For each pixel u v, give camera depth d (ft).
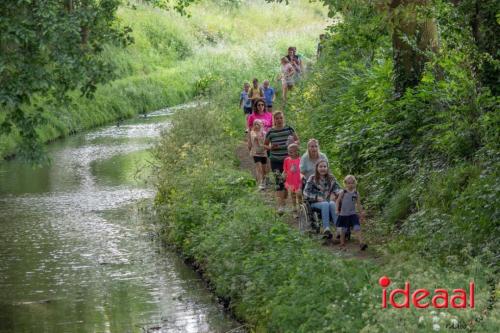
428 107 92.94
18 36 94.79
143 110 260.01
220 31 356.18
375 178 94.94
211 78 293.43
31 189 141.08
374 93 102.47
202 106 154.92
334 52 154.20
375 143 96.53
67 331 71.82
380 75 103.71
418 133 93.35
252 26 371.97
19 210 123.85
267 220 82.33
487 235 67.10
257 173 112.06
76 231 109.29
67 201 129.49
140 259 94.17
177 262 92.43
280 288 64.54
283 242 74.79
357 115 107.65
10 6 95.25
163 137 132.57
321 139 119.44
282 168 99.40
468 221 69.15
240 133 161.89
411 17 91.76
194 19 358.02
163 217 105.09
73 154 178.91
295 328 58.70
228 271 76.38
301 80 177.68
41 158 102.94
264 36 338.95
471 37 82.79
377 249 75.15
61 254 97.91
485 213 67.77
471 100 81.92
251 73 284.82
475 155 80.23
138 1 343.05
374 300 53.67
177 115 142.31
